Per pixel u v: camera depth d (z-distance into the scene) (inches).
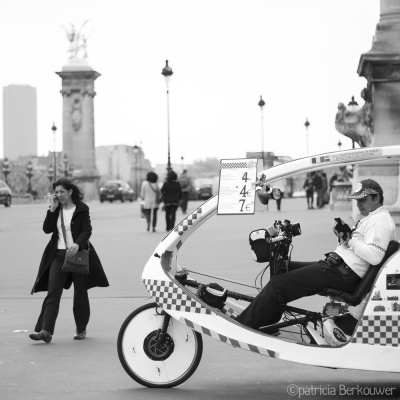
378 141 1124.5
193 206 2704.2
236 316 339.0
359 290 321.7
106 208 2635.3
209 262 805.2
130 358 342.0
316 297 562.3
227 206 326.0
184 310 327.9
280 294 324.5
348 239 324.5
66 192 442.0
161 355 340.8
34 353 411.8
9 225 1567.4
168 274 333.4
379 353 310.8
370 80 1136.2
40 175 6752.0
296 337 328.8
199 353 339.9
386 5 1113.4
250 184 325.7
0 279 706.2
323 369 374.6
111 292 617.6
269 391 337.1
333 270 323.3
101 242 1096.8
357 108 1160.8
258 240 335.0
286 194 4308.6
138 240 1127.0
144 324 341.4
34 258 886.4
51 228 443.2
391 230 321.7
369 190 325.4
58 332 467.2
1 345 433.4
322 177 2201.0
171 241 337.4
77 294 445.7
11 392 337.4
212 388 342.0
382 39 1113.4
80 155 4675.2
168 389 340.2
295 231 336.8
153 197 1320.1
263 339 319.9
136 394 332.5
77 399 325.7
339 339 318.3
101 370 374.0
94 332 465.7
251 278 674.8
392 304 310.2
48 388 343.3
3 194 2849.4
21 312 540.4
